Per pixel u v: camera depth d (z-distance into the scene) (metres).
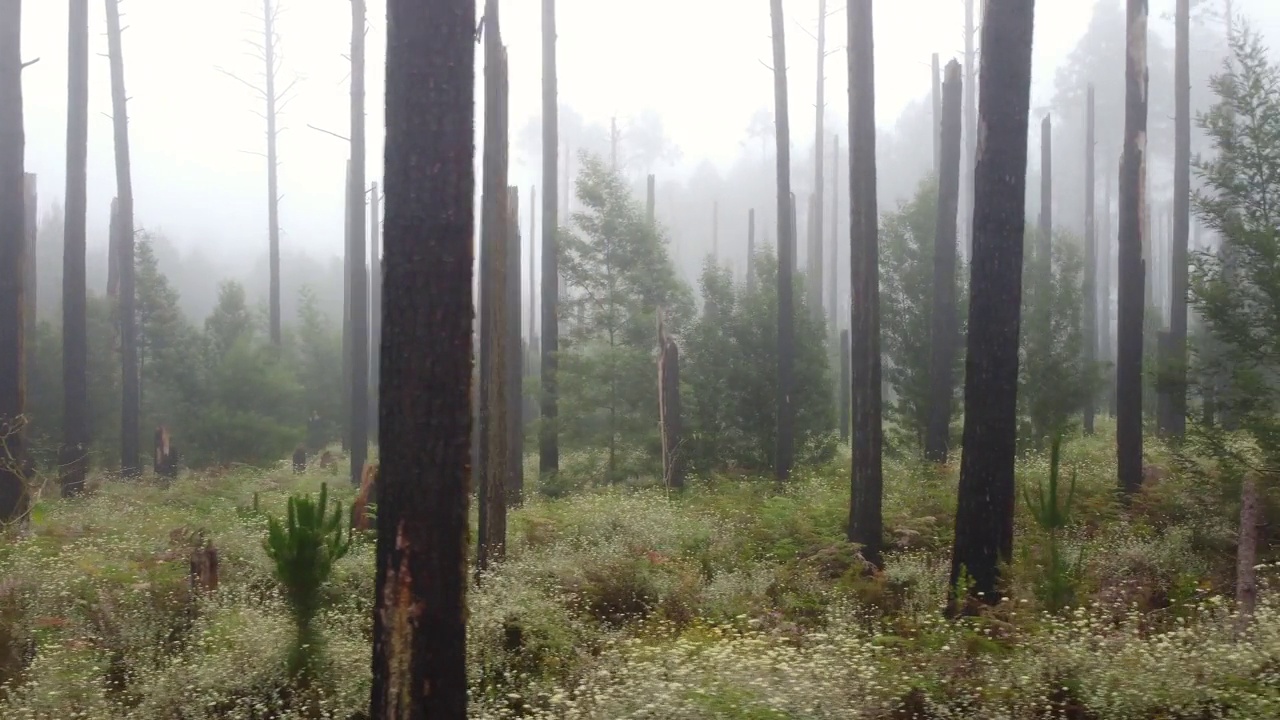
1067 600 8.42
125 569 9.82
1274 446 11.30
